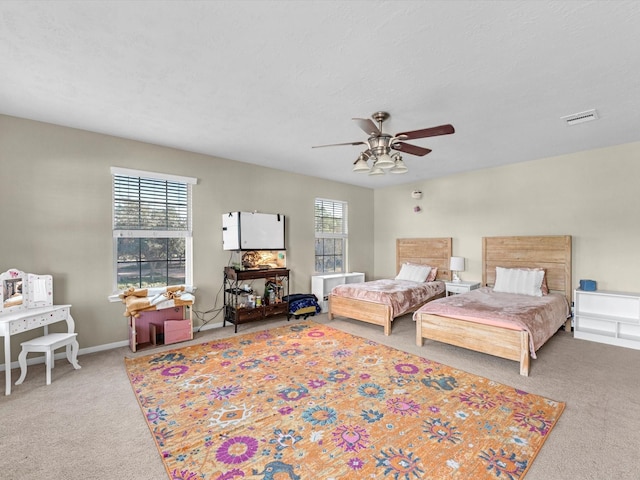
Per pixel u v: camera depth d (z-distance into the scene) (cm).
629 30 182
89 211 357
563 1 160
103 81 246
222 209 467
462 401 247
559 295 431
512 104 283
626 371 303
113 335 372
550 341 395
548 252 459
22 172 319
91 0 161
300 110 299
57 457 184
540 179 472
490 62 218
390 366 316
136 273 397
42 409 236
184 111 303
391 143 286
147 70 230
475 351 358
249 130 354
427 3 163
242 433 207
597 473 170
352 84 250
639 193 393
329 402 246
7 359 259
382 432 208
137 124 336
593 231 427
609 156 413
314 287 581
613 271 412
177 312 421
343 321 497
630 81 241
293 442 198
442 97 271
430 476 169
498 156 456
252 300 466
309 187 587
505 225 510
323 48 203
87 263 355
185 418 224
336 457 184
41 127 329
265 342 391
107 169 368
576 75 234
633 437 201
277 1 162
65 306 317
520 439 199
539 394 258
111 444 196
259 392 262
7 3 162
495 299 401
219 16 174
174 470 173
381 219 705
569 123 328
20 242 317
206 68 228
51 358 289
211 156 455
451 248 575
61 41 196
